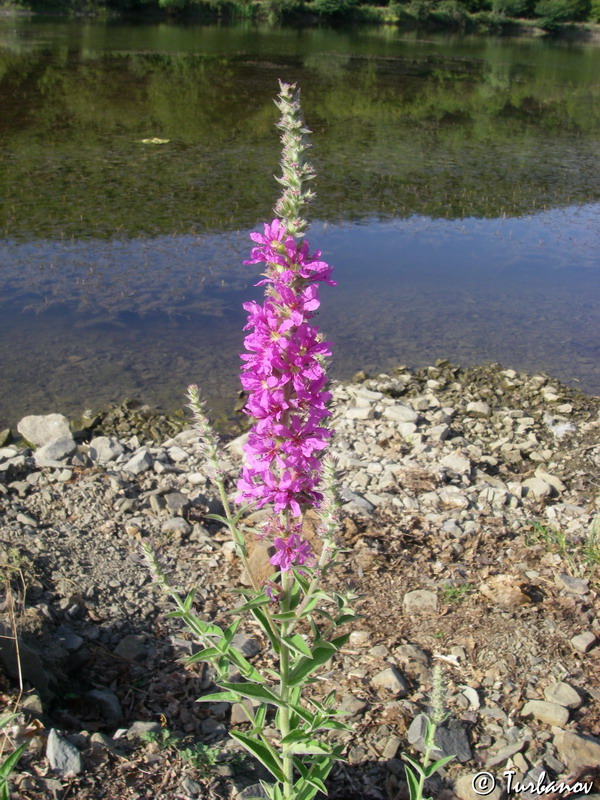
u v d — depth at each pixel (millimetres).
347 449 945
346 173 2227
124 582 653
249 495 388
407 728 524
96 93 3102
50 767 444
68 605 603
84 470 839
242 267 1470
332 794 481
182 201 1839
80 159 2150
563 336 1338
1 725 402
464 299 1463
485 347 1283
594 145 2887
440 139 2793
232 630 422
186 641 598
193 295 1350
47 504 762
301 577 406
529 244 1772
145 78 3518
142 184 1956
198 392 433
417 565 704
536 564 713
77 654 559
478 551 733
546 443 1011
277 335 362
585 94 4238
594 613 638
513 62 5684
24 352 1139
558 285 1553
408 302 1435
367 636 609
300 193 365
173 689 552
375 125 2938
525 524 795
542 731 525
